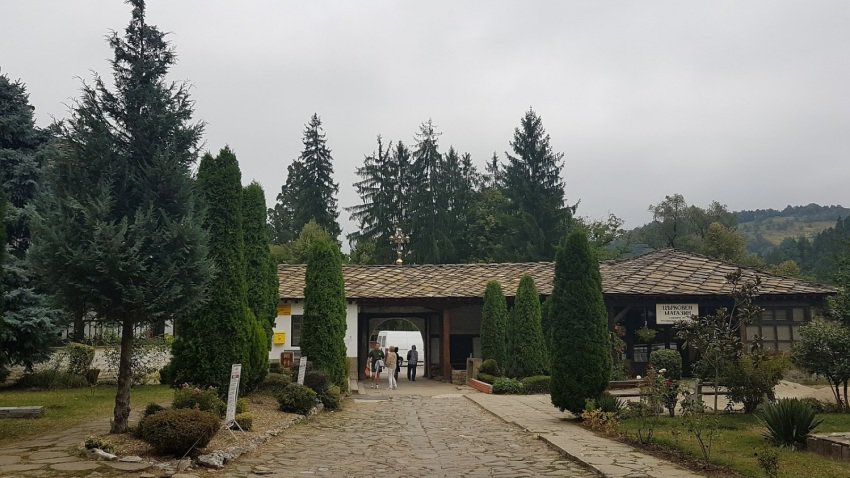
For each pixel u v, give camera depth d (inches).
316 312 780.6
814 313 951.0
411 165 2000.5
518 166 1875.0
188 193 438.9
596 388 545.0
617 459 361.4
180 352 521.0
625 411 538.6
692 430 390.6
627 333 1063.6
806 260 3046.3
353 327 1018.7
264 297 677.9
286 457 385.7
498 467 357.1
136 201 432.8
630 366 993.5
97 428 450.9
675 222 2246.6
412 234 1924.2
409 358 1115.3
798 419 402.3
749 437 433.7
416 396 834.2
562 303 562.3
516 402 717.9
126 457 339.3
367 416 610.5
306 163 2135.8
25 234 808.9
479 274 1142.3
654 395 505.0
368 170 2038.6
